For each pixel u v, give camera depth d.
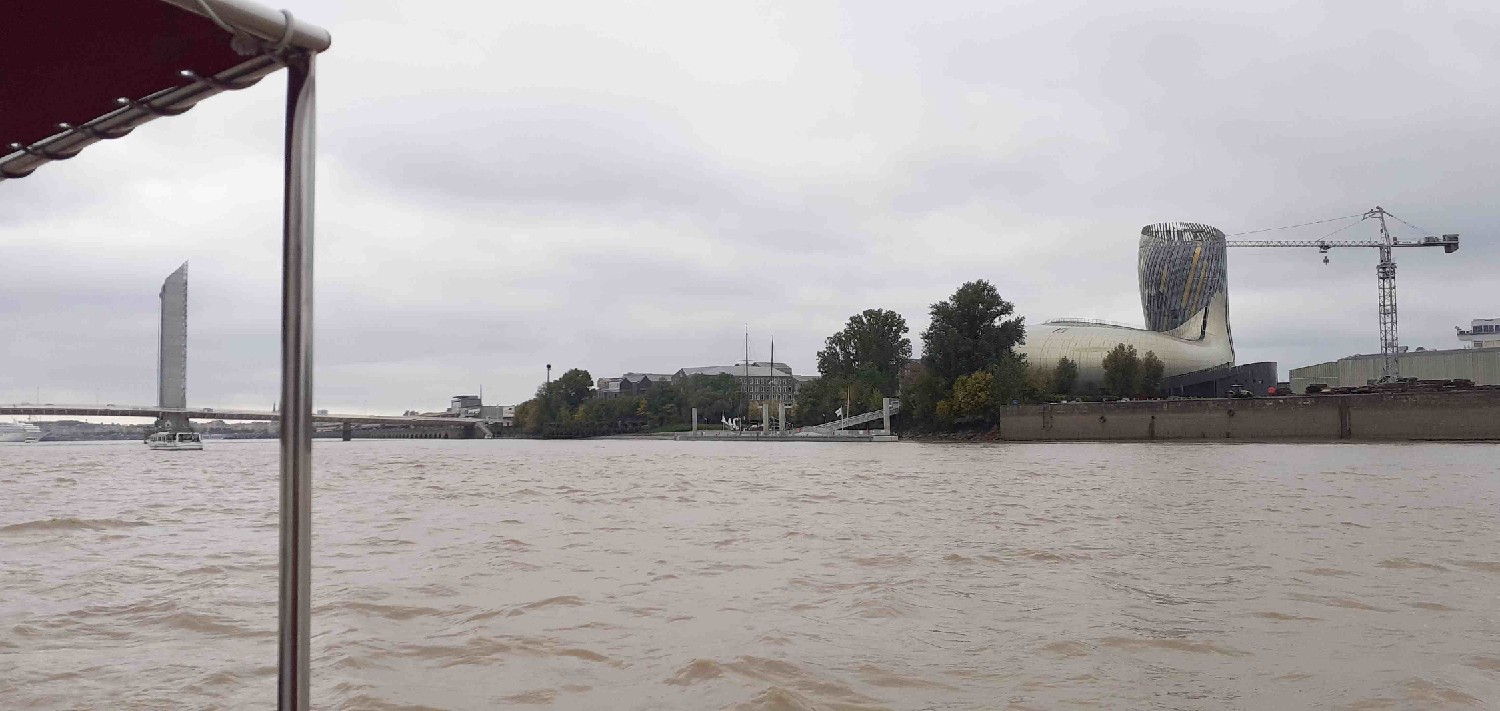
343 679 6.95
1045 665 7.46
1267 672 7.20
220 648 8.02
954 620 9.10
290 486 3.13
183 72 3.31
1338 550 13.72
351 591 10.55
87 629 8.75
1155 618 9.16
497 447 123.12
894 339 148.88
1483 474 33.91
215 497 25.98
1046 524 17.83
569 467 48.31
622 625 8.87
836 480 34.03
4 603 10.04
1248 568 12.16
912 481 33.06
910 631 8.64
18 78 3.42
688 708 6.33
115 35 3.13
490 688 6.79
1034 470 40.84
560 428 189.38
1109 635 8.45
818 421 146.25
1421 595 10.23
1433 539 14.91
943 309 116.94
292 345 3.16
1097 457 56.19
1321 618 9.09
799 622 9.02
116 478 37.16
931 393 115.88
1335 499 22.97
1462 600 9.93
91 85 3.46
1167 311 195.50
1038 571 12.11
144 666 7.38
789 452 79.88
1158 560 12.97
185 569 12.45
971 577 11.63
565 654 7.75
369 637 8.29
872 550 14.16
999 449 80.50
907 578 11.57
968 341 113.81
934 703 6.48
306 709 3.22
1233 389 101.94
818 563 12.86
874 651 7.89
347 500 24.83
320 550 14.27
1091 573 11.93
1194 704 6.42
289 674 3.15
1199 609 9.58
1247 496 24.22
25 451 91.50
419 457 71.00
